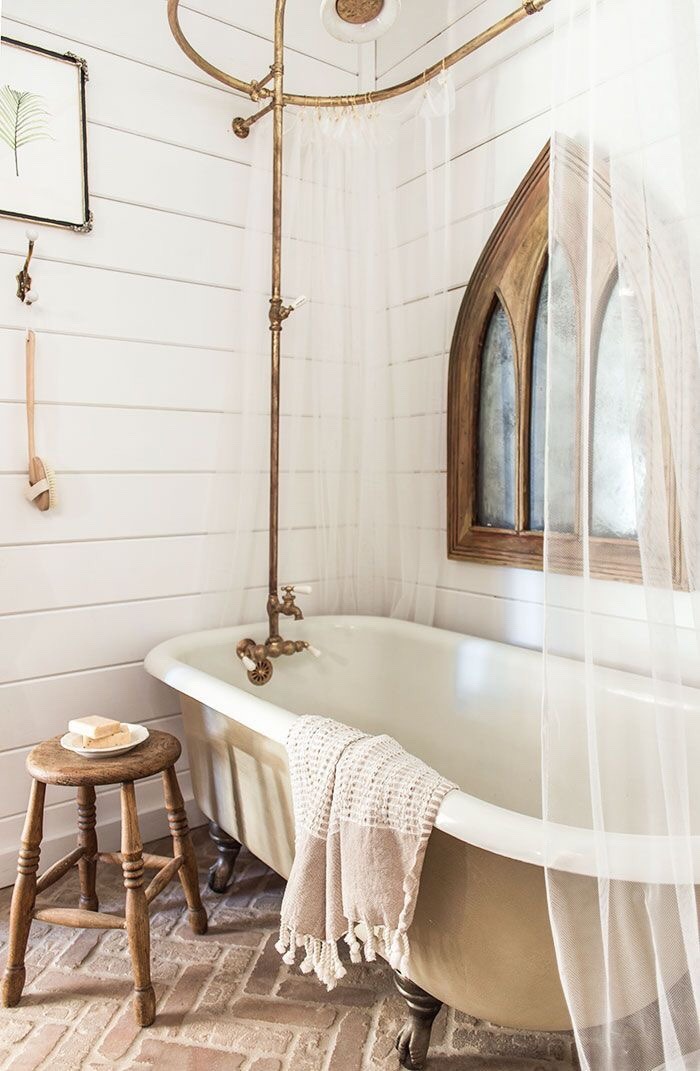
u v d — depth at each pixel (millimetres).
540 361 2066
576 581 1168
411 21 2449
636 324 1086
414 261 2271
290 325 2379
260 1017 1487
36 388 2014
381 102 2275
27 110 1956
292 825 1610
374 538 2461
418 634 2236
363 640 2355
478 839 1104
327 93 2568
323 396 2430
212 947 1712
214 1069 1354
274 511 2227
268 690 2266
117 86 2117
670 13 1034
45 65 1978
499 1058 1383
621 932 1059
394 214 2293
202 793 1979
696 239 1024
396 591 2428
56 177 2004
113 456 2158
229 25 2338
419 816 1176
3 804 2012
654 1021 1074
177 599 2297
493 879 1154
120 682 2199
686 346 1043
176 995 1553
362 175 2322
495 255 2137
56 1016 1497
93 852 1813
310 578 2521
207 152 2295
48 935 1778
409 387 2330
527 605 2139
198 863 2111
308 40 2518
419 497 2348
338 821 1287
